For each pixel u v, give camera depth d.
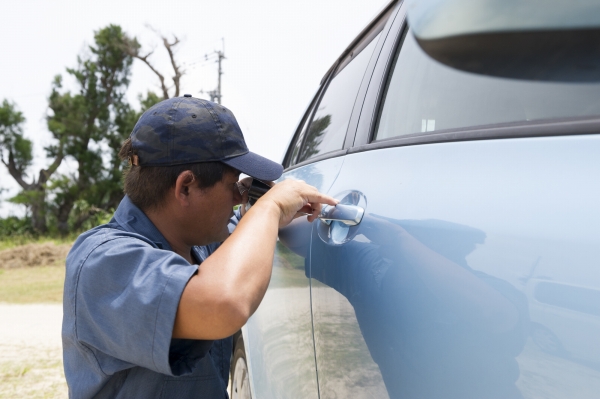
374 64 1.42
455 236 0.73
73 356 1.11
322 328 1.13
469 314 0.67
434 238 0.77
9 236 23.52
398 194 0.92
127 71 26.75
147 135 1.12
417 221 0.82
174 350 1.05
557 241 0.58
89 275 1.01
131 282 0.97
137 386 1.10
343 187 1.20
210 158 1.12
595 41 0.71
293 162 2.11
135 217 1.16
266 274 0.97
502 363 0.61
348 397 0.98
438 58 1.04
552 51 0.76
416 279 0.79
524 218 0.63
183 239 1.19
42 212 24.81
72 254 1.10
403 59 1.24
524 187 0.66
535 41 0.79
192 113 1.12
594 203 0.57
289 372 1.38
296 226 1.41
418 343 0.75
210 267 0.94
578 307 0.54
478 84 0.90
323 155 1.58
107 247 1.04
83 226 24.88
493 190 0.70
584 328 0.53
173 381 1.12
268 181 1.28
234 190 1.24
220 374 1.33
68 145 25.23
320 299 1.15
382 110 1.26
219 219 1.17
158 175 1.12
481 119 0.86
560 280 0.56
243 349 2.07
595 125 0.62
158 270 0.96
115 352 1.01
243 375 2.09
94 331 1.03
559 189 0.61
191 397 1.16
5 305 7.14
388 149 1.08
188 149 1.11
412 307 0.78
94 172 25.34
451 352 0.69
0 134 25.88
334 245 1.10
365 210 1.03
